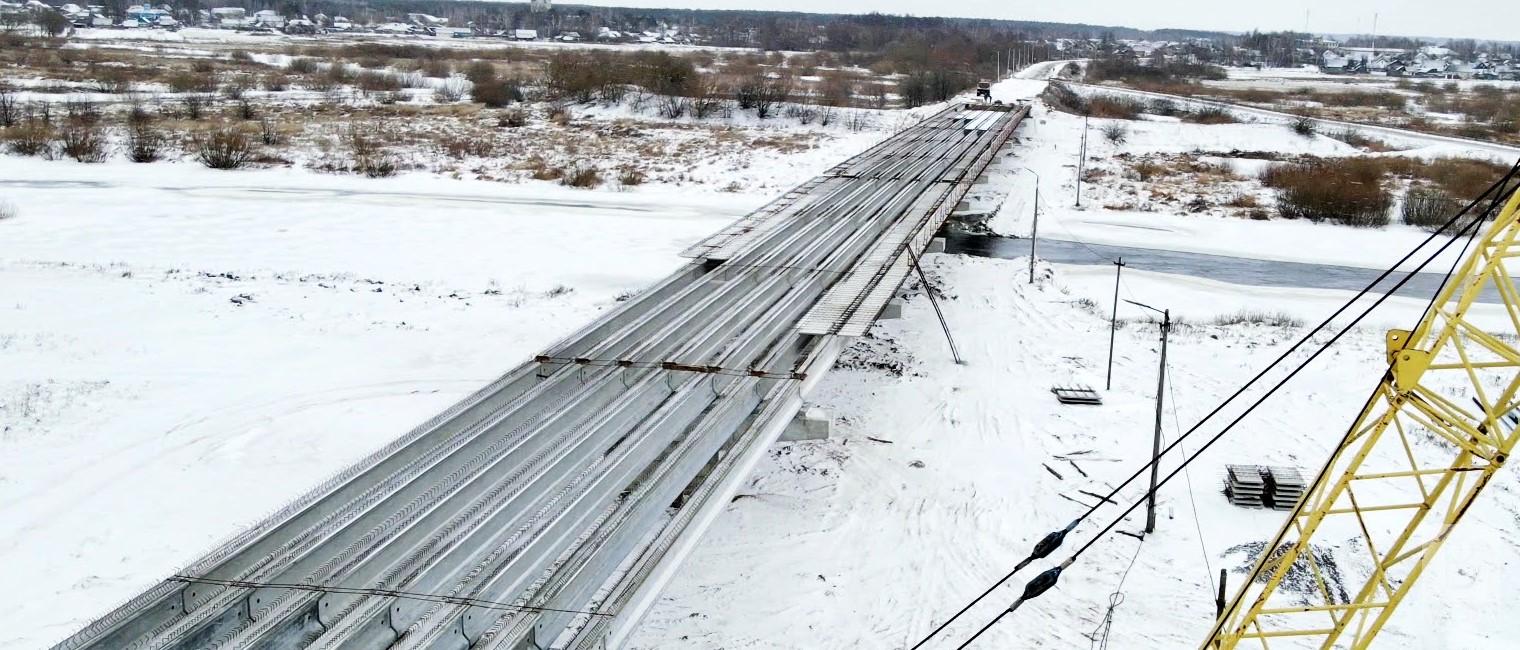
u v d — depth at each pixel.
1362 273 52.09
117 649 13.26
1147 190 71.69
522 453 19.88
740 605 20.78
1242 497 25.27
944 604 21.31
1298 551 15.15
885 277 33.09
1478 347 40.00
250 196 59.72
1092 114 114.56
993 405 31.34
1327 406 32.25
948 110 104.31
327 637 13.87
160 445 26.75
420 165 71.38
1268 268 52.25
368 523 16.95
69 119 83.00
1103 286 47.62
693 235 53.00
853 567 22.45
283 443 27.14
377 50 169.62
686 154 80.31
